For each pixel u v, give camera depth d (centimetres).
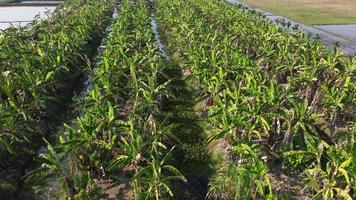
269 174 1630
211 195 1534
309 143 1455
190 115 2250
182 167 1764
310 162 1620
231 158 1719
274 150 1733
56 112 2231
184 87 2636
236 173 1438
